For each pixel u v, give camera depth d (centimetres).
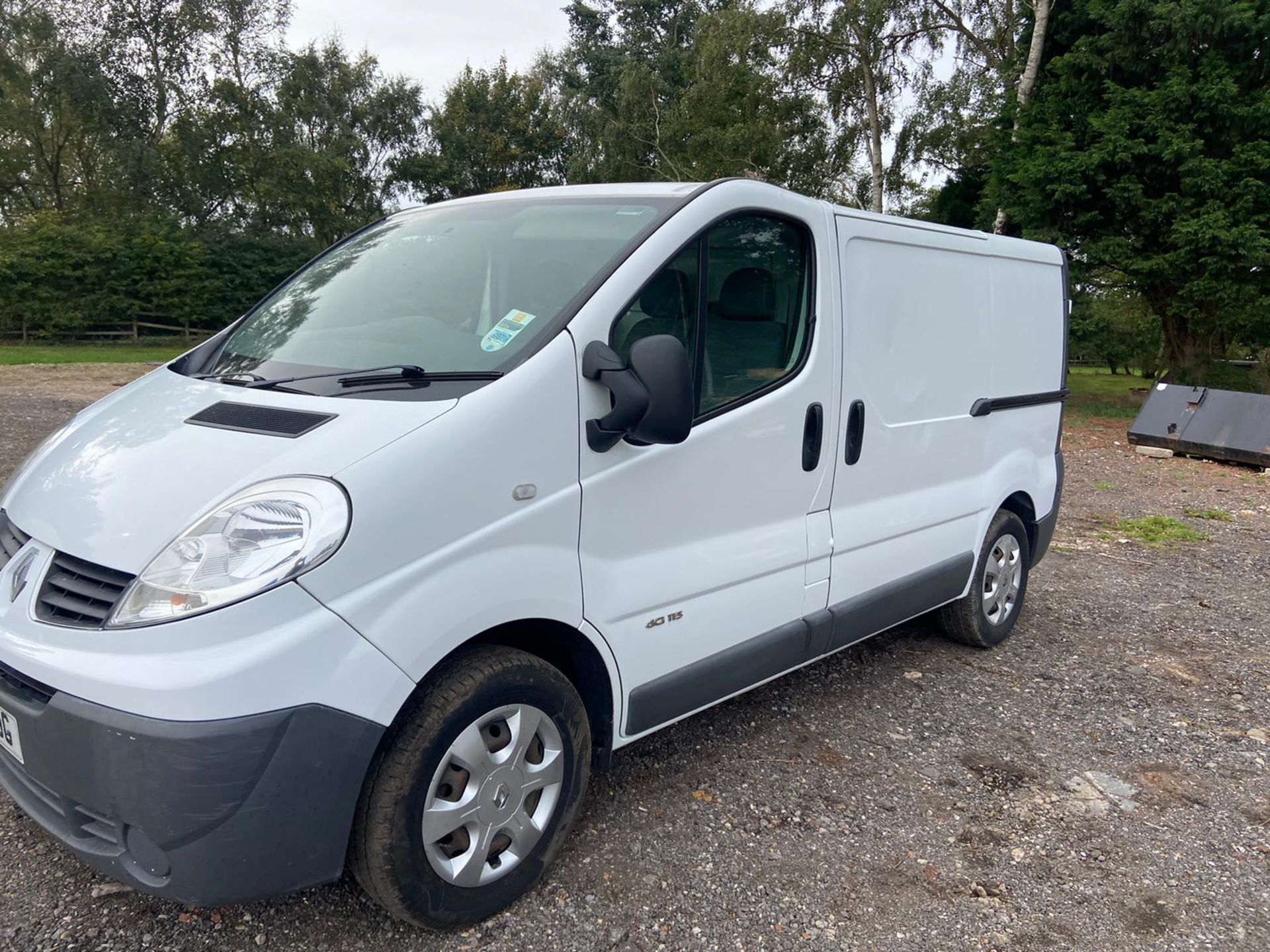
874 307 371
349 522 215
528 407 247
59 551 229
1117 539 771
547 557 254
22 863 269
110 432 268
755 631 329
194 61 3747
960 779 353
